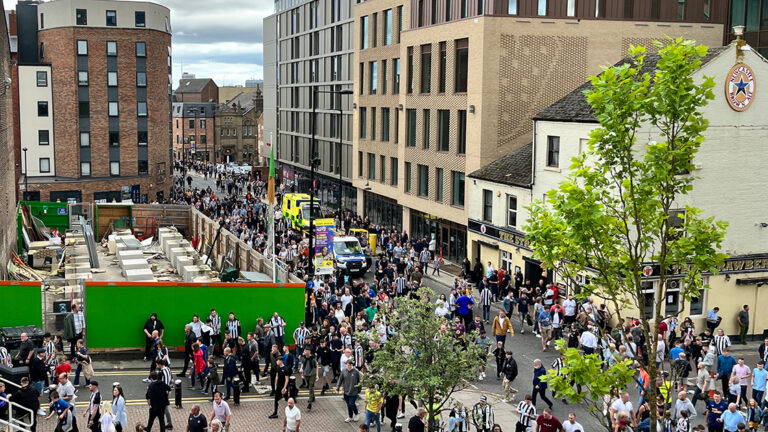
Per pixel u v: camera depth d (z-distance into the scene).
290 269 37.75
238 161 152.12
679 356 22.47
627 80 12.55
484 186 41.47
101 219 54.31
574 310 30.23
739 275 32.12
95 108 79.75
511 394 24.59
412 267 39.78
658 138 29.17
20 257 42.56
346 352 22.08
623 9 43.94
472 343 19.20
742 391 22.59
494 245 40.12
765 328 32.88
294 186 83.44
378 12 57.69
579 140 33.91
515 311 35.41
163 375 20.89
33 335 24.91
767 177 32.16
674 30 44.56
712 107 30.86
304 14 79.69
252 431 20.55
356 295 32.84
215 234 44.66
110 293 26.72
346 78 67.69
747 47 31.20
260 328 26.59
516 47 42.78
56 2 77.69
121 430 18.38
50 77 78.19
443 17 47.44
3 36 41.12
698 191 30.98
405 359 18.62
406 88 52.50
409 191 53.47
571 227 12.95
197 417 17.86
